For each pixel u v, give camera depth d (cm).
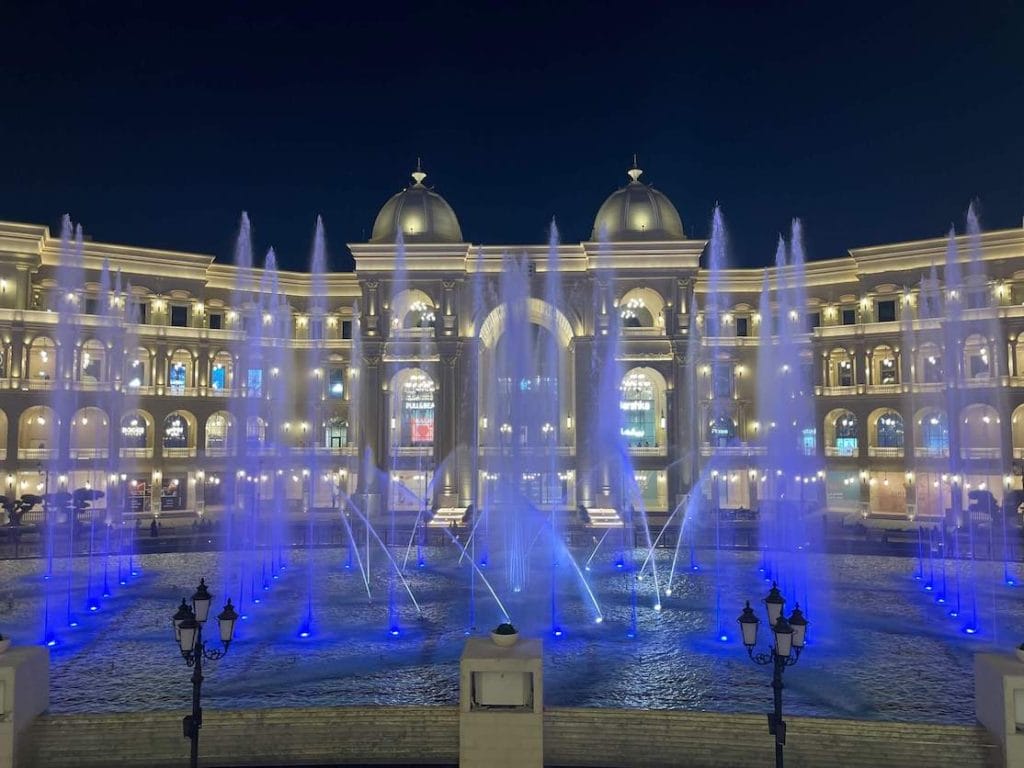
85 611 3238
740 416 7544
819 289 7438
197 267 7238
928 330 6544
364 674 2391
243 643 2747
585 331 7038
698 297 7706
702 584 3844
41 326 6288
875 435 6862
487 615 3162
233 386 7194
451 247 6981
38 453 6212
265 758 1886
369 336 6975
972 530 5550
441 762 1881
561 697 2183
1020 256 6381
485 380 7488
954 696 2189
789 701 2150
